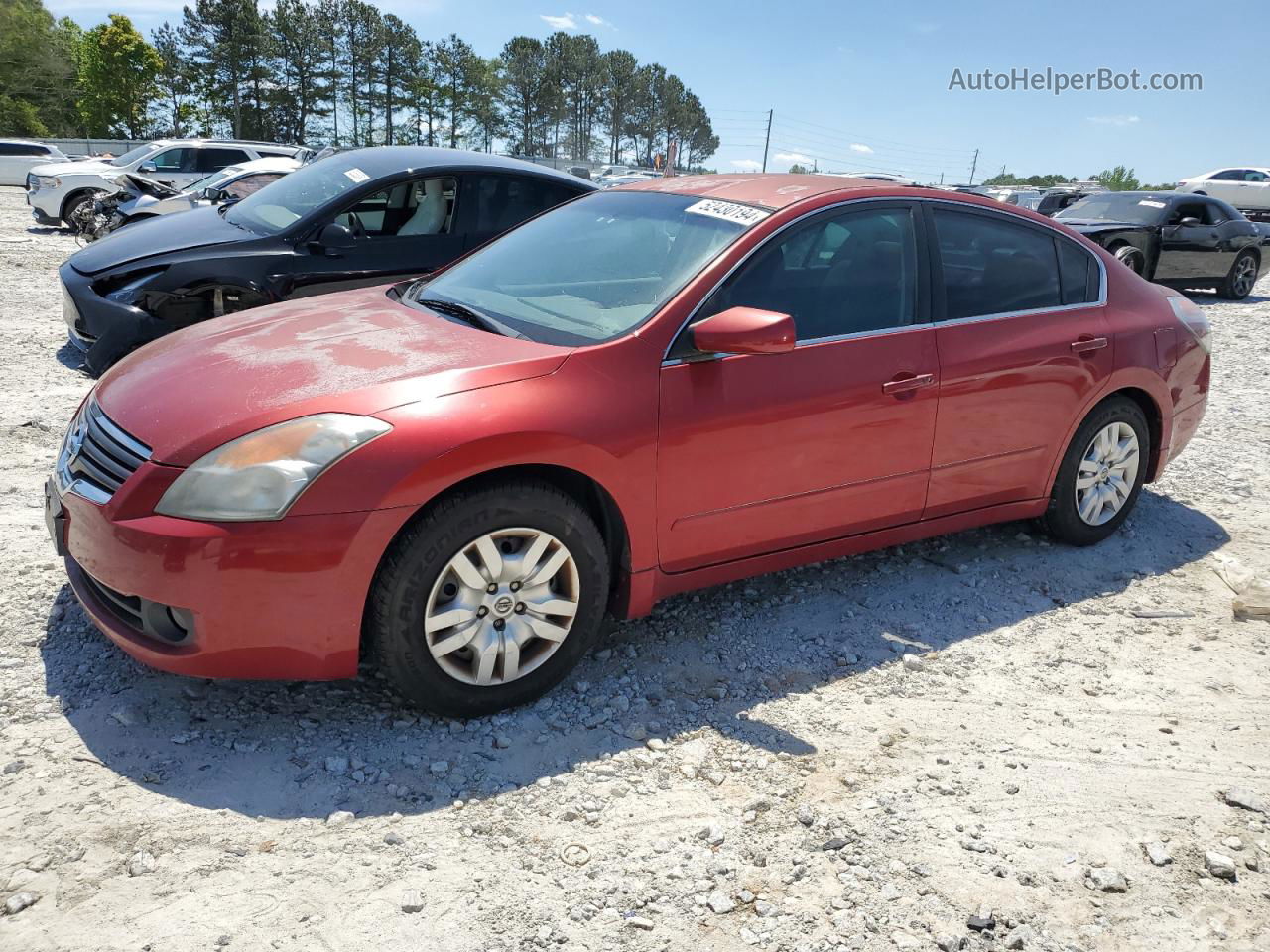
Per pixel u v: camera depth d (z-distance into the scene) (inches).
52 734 108.6
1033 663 140.1
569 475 120.7
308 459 102.8
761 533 135.3
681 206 148.5
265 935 83.3
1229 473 229.3
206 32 3469.5
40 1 3339.1
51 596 138.7
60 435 209.6
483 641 114.0
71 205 707.4
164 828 95.4
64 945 80.6
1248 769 117.2
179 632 106.8
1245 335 447.2
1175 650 146.0
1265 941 90.0
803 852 98.7
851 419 137.6
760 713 123.5
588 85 5152.6
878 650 141.3
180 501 102.5
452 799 103.5
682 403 122.9
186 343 133.3
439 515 107.2
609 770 110.0
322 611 104.7
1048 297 164.2
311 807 100.4
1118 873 97.7
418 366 115.4
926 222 150.4
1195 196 587.2
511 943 84.5
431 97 4018.2
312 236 256.8
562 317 131.3
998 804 107.9
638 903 90.4
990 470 158.4
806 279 136.9
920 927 89.5
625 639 139.9
